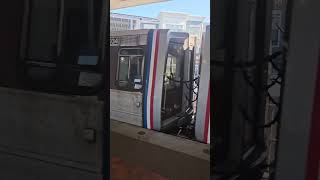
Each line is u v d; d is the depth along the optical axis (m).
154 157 2.88
